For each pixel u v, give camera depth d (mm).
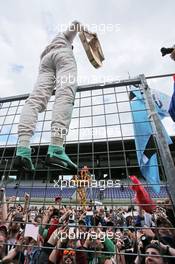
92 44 2453
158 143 1689
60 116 1828
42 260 1881
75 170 1810
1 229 2404
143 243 2123
